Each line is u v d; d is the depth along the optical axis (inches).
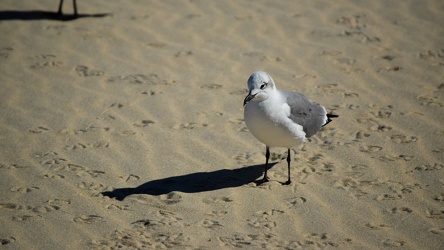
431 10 490.3
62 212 264.8
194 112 358.3
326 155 311.3
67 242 244.1
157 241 244.1
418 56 422.6
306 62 420.5
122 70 414.6
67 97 378.6
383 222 254.4
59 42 458.9
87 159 310.0
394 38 451.2
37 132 337.4
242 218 259.9
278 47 444.1
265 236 246.5
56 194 279.0
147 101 372.2
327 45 444.5
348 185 283.9
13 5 535.5
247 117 275.9
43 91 386.6
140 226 254.2
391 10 495.8
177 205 269.4
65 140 329.1
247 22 485.7
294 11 503.8
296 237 245.6
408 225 251.6
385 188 279.9
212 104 367.6
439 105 357.4
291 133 274.8
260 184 286.8
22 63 425.4
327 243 241.1
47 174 296.0
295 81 394.3
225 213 263.6
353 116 349.7
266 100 269.0
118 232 250.2
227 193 279.4
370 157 307.4
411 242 240.5
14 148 320.2
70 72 412.8
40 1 547.8
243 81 396.5
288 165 287.4
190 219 259.3
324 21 483.2
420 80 390.0
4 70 414.9
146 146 322.3
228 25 481.7
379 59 421.1
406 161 301.9
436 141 319.0
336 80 394.6
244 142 326.0
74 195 278.4
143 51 442.0
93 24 491.5
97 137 332.2
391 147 315.6
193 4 527.2
